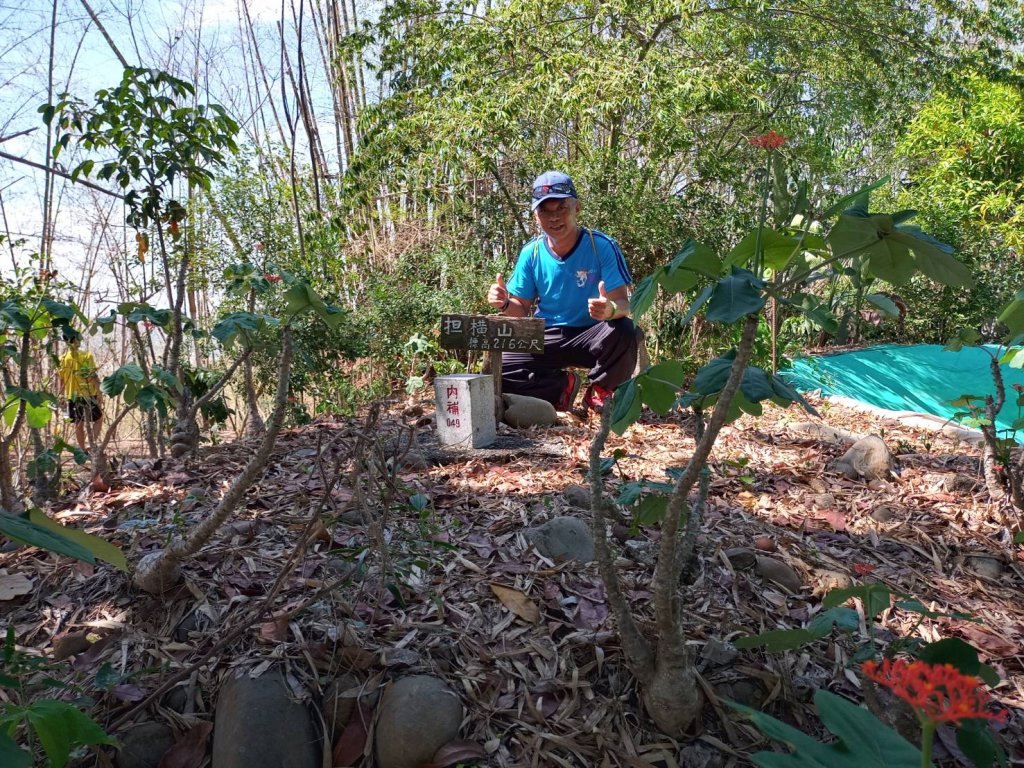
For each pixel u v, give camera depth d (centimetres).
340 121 827
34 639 200
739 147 644
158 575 203
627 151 661
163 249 360
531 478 293
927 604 225
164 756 171
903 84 780
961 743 125
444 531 242
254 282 362
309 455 319
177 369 344
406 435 347
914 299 826
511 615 202
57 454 285
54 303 259
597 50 594
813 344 773
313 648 186
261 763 164
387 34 641
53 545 93
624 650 173
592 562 226
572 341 379
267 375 504
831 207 132
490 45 606
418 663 185
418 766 165
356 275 652
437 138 572
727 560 229
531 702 179
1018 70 802
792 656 195
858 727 82
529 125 601
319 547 230
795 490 298
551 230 355
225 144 369
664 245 564
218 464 313
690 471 140
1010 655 205
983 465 316
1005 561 254
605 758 168
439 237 645
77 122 345
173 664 188
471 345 354
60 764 117
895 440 382
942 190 810
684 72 540
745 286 115
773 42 698
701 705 177
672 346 567
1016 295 164
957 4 784
